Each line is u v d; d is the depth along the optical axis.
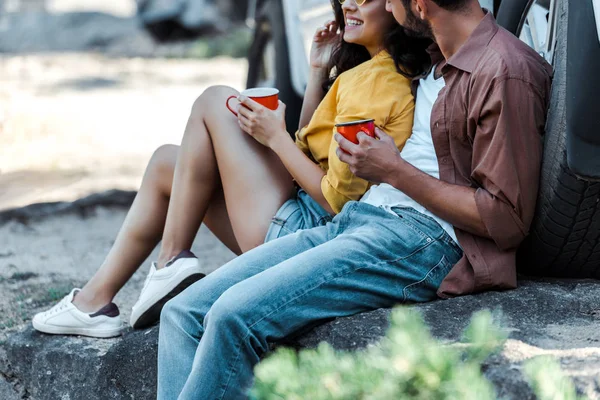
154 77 16.38
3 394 4.21
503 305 3.26
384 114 3.54
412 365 2.17
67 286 5.30
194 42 20.17
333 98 3.82
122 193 7.50
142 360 3.75
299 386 2.21
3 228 6.77
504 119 3.19
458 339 3.00
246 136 3.76
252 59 8.73
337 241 3.31
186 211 3.81
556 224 3.30
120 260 4.07
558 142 3.14
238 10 21.41
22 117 11.90
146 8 20.25
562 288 3.45
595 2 3.00
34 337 4.16
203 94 3.81
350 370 2.22
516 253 3.63
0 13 22.25
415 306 3.34
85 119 11.96
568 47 3.10
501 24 4.39
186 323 3.31
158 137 10.74
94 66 17.75
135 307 3.88
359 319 3.26
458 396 2.13
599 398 2.64
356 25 3.78
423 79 3.62
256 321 3.14
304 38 7.16
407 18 3.44
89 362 3.89
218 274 3.38
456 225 3.33
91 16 21.58
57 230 6.70
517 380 2.69
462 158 3.39
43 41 20.64
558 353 2.83
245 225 3.74
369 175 3.36
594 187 3.12
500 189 3.20
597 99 2.97
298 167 3.64
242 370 3.14
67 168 8.91
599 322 3.12
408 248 3.34
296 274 3.20
